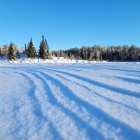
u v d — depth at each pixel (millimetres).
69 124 5707
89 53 123750
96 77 13086
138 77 11961
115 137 4719
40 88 10820
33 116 6621
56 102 7852
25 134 5383
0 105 8234
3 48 105500
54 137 5051
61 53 109812
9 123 6219
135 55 115188
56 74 16406
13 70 24703
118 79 11703
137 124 5266
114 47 135250
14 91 10805
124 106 6684
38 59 76625
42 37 80375
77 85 10641
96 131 5113
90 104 7184
